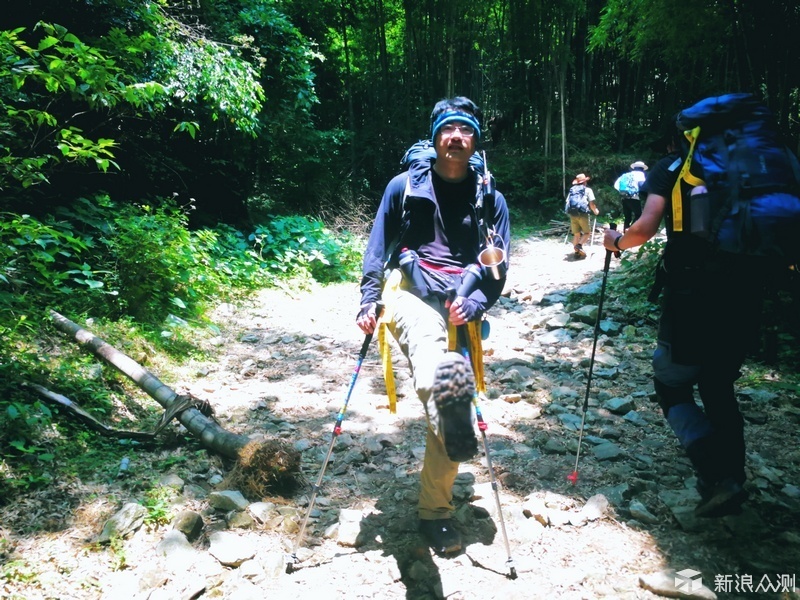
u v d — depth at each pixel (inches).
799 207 95.7
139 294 219.3
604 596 92.1
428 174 105.8
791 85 274.1
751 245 95.3
